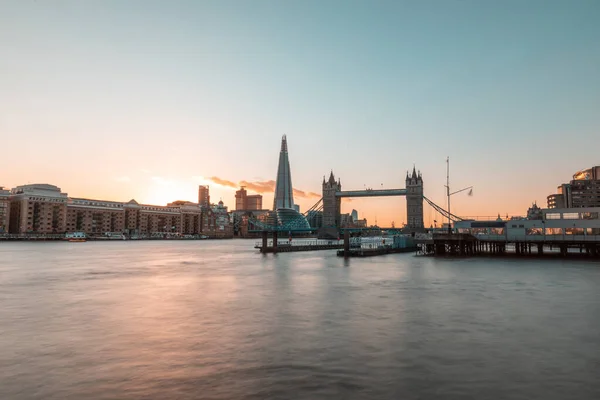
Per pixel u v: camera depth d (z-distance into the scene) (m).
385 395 16.08
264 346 22.25
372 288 44.16
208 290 43.38
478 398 15.75
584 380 17.36
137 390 16.55
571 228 83.88
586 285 44.53
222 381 17.45
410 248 120.62
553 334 24.34
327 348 21.83
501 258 82.56
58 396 16.00
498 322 27.45
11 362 19.77
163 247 177.50
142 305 34.38
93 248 159.12
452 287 44.12
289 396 16.02
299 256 105.38
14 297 38.72
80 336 24.36
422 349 21.55
